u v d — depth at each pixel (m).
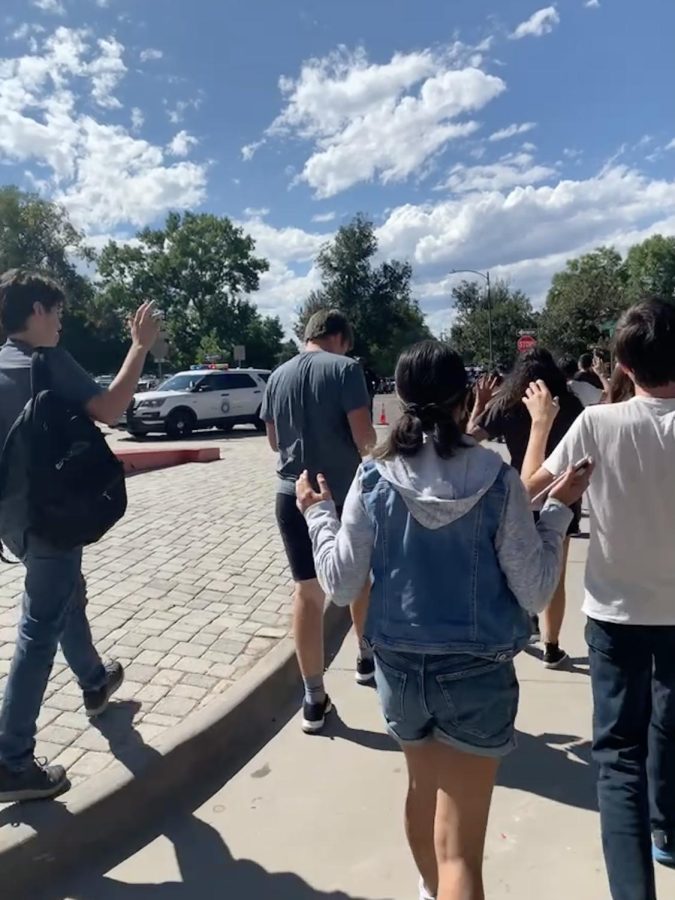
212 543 6.62
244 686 3.70
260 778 3.24
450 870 1.95
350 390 3.41
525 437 3.84
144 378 45.44
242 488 9.73
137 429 19.81
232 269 66.75
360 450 3.46
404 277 60.19
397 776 3.24
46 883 2.58
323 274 60.53
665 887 2.47
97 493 2.70
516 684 1.99
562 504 2.08
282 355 69.44
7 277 2.91
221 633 4.48
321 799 3.08
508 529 1.90
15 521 2.70
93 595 5.12
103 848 2.76
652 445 2.25
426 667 1.91
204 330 65.44
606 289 53.31
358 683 4.16
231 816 2.98
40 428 2.63
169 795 3.06
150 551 6.33
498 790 3.12
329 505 2.21
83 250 54.03
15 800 2.72
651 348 2.25
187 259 64.81
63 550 2.70
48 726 3.34
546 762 3.33
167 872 2.66
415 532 1.92
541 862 2.66
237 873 2.64
